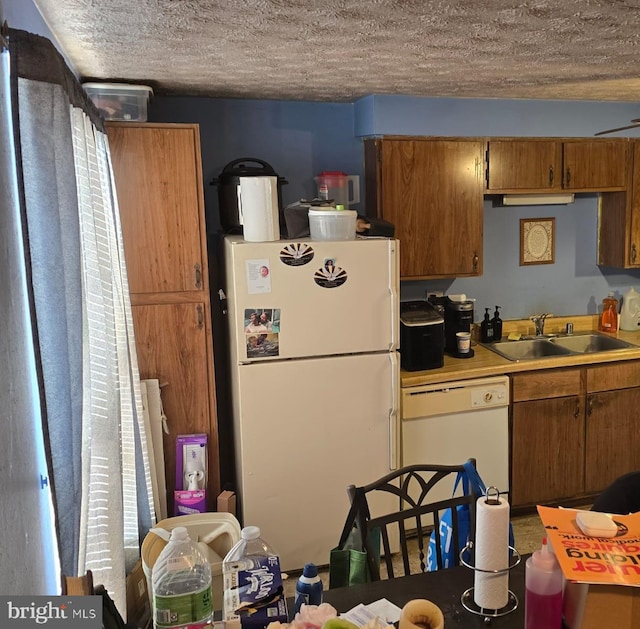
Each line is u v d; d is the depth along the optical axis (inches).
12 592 38.3
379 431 113.1
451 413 121.3
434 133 127.8
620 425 134.8
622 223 145.1
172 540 54.4
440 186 130.0
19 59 41.3
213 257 130.1
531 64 93.6
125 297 96.2
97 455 66.5
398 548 118.4
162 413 109.2
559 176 137.0
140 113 105.0
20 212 41.3
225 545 98.6
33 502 45.9
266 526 110.1
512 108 131.2
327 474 111.5
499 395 123.8
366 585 58.8
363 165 136.3
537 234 149.6
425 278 132.7
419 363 121.3
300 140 132.1
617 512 67.1
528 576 48.9
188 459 109.7
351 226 108.7
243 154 129.3
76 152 61.2
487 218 145.6
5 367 39.5
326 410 109.7
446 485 122.4
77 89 61.2
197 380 110.3
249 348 105.2
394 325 111.0
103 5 60.1
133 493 93.7
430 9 62.9
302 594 53.9
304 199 128.3
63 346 45.4
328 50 82.0
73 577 43.6
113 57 85.6
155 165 103.5
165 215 105.0
